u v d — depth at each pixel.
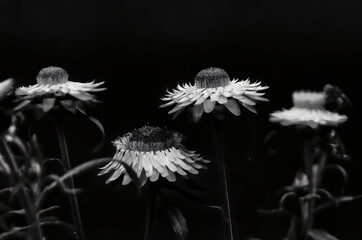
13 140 0.37
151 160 0.41
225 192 0.43
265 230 0.60
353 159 0.62
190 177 0.43
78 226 0.44
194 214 0.61
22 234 0.38
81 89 0.44
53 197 0.61
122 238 0.62
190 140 0.59
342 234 0.60
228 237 0.43
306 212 0.43
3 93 0.39
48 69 0.44
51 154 0.61
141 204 0.62
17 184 0.37
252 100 0.43
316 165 0.44
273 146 0.62
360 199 0.61
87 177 0.61
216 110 0.42
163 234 0.61
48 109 0.42
